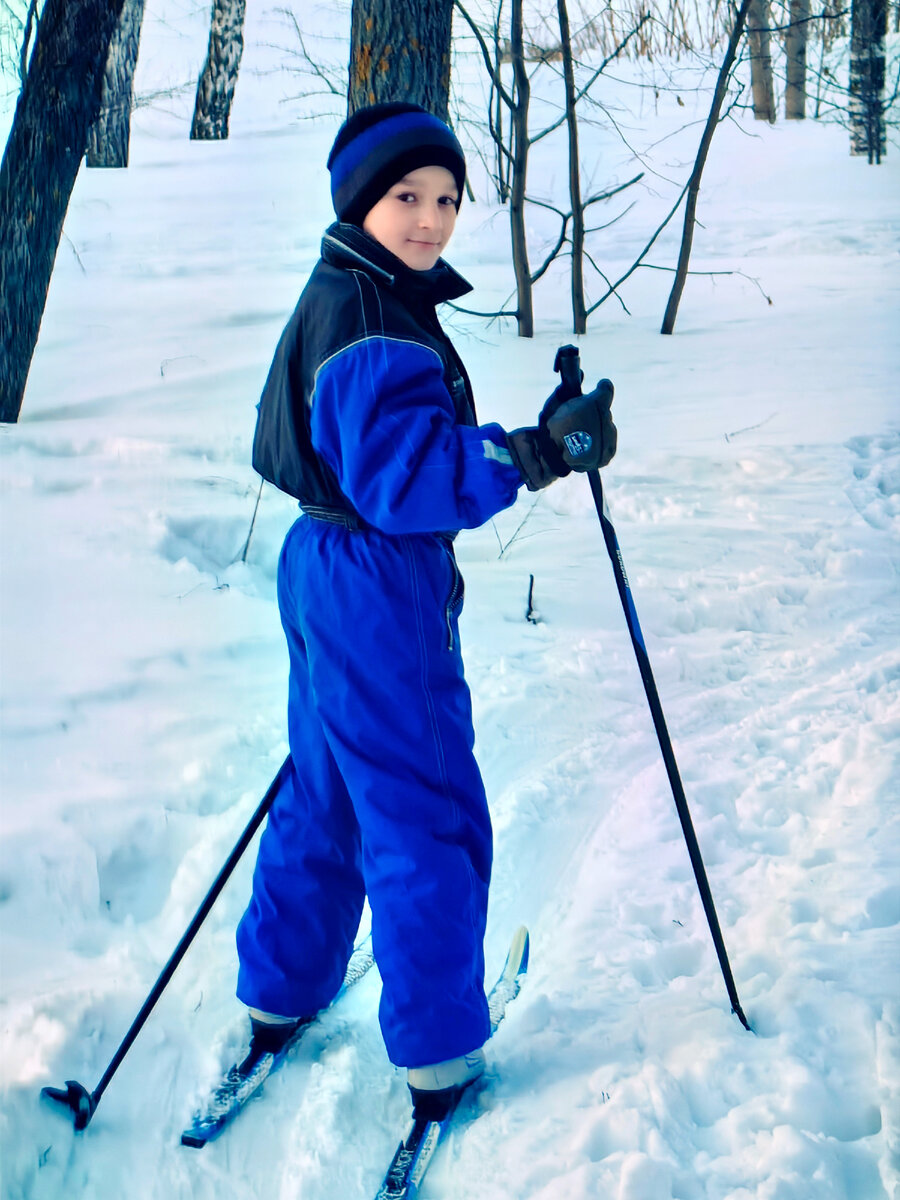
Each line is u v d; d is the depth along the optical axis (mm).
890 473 5359
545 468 1711
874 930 2234
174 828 2689
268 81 20422
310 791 2023
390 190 1804
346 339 1727
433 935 1847
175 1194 1807
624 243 12500
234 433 5594
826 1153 1706
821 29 16375
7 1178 1778
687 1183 1704
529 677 3506
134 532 4320
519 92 8258
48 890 2473
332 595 1846
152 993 1941
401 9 4543
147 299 9273
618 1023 2090
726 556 4504
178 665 3459
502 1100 1939
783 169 15984
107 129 16141
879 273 10844
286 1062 2090
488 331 8852
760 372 7410
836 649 3736
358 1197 1798
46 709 3158
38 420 5871
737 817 2795
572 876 2619
